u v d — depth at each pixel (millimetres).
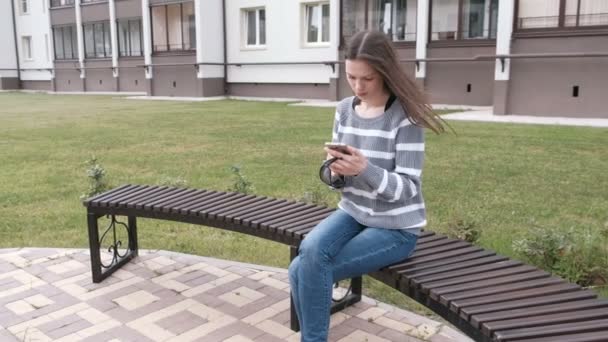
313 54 21812
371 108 2518
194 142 10664
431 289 2283
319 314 2477
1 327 3158
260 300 3494
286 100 22172
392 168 2451
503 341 1890
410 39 19109
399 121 2410
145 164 8438
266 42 23328
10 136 12055
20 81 37469
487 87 17453
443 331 3098
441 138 10461
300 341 2811
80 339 3020
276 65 23266
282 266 4152
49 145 10617
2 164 8602
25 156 9344
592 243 3969
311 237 2492
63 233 4996
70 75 33125
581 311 2080
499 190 6363
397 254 2502
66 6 32000
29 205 6035
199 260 4180
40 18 34719
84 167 8273
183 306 3412
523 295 2215
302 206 3494
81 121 15117
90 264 4109
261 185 6793
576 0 13750
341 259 2455
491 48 17094
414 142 2398
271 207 3477
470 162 8055
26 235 4957
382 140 2441
